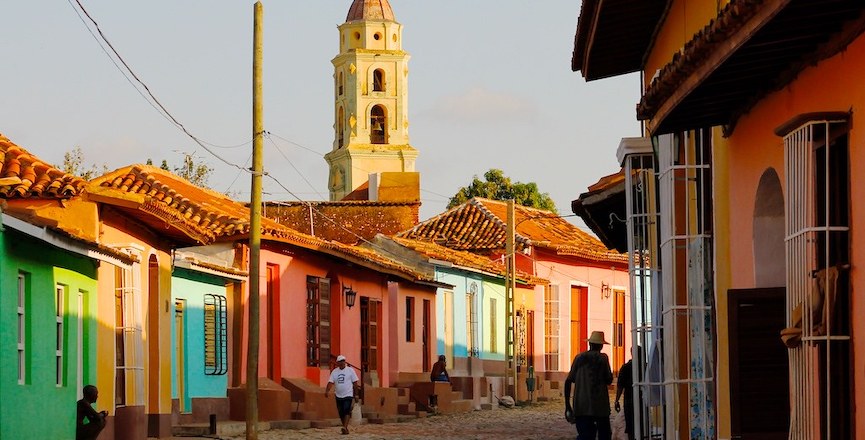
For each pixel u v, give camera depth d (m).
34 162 20.34
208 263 30.53
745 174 13.36
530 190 84.50
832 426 10.34
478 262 50.88
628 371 22.69
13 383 18.08
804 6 9.68
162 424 26.92
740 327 12.54
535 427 35.09
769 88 12.26
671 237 15.96
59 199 19.94
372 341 42.25
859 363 9.91
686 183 15.97
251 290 28.62
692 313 16.19
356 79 93.94
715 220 14.86
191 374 30.09
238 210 36.09
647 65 21.55
